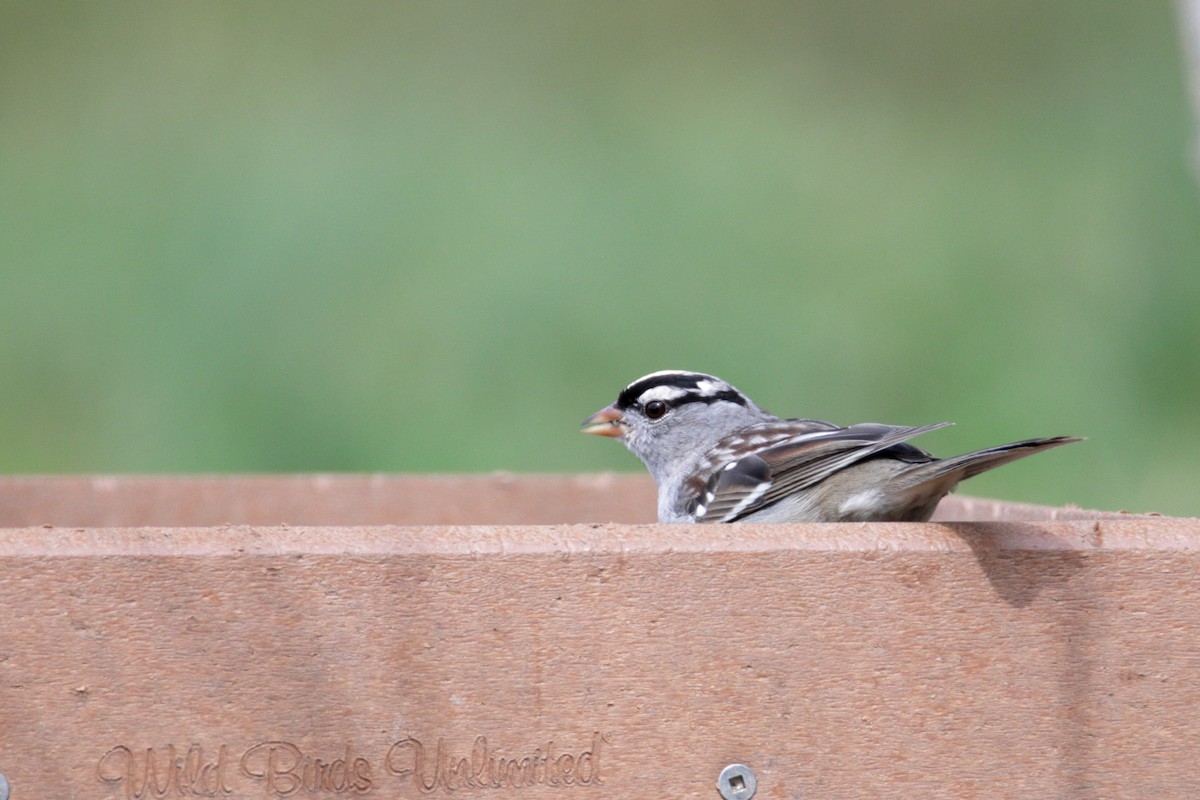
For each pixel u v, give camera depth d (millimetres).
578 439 12555
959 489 12430
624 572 4648
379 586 4574
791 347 13500
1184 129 15344
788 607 4695
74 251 13789
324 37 16953
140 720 4488
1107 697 4766
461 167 14469
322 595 4555
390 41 16797
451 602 4598
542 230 13969
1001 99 16953
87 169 14555
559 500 7852
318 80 16125
